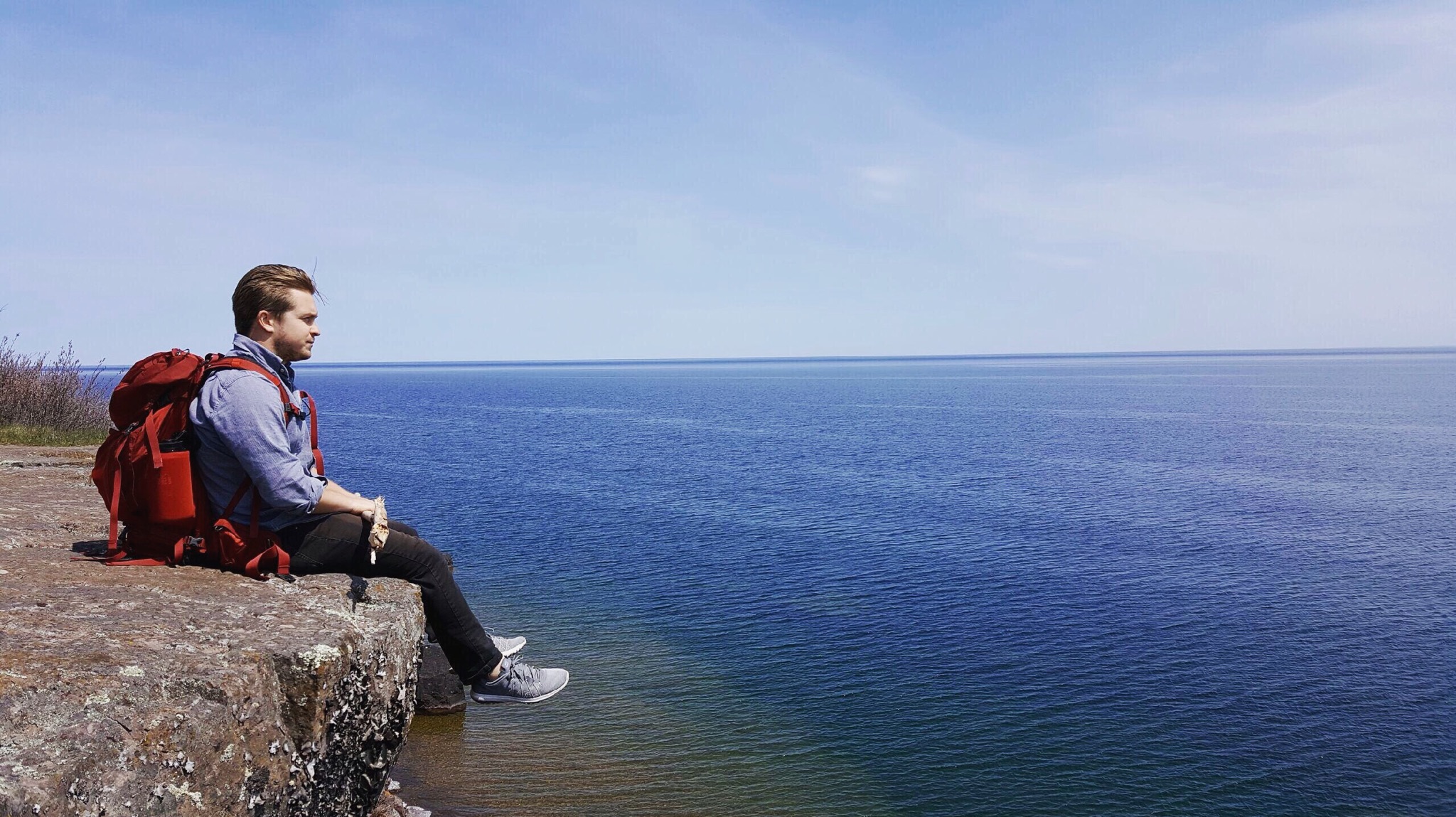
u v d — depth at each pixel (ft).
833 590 88.22
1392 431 297.94
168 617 10.47
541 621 76.28
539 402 553.23
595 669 63.87
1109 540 115.03
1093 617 79.87
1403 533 121.70
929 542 112.98
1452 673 66.33
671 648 69.15
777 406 480.64
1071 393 599.98
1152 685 63.46
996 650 70.38
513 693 14.49
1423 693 62.28
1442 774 50.16
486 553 104.53
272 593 11.98
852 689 61.31
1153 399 512.63
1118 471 190.49
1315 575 96.94
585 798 43.68
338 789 11.19
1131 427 316.81
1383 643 73.82
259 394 11.90
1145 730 55.67
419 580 13.71
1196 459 216.13
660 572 94.89
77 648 8.95
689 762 48.75
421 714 53.21
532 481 171.63
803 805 44.68
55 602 10.60
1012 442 261.44
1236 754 52.47
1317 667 67.62
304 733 10.12
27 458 29.81
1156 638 74.13
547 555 103.45
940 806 45.55
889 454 228.22
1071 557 104.63
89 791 7.25
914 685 62.34
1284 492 160.56
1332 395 536.42
